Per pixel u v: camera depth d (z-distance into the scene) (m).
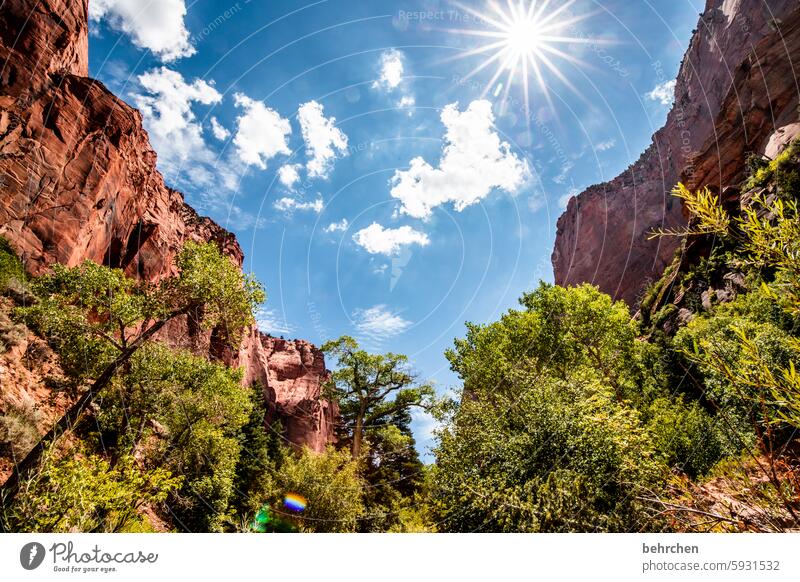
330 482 16.86
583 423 7.38
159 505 13.07
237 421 17.64
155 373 12.75
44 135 19.12
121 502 5.41
